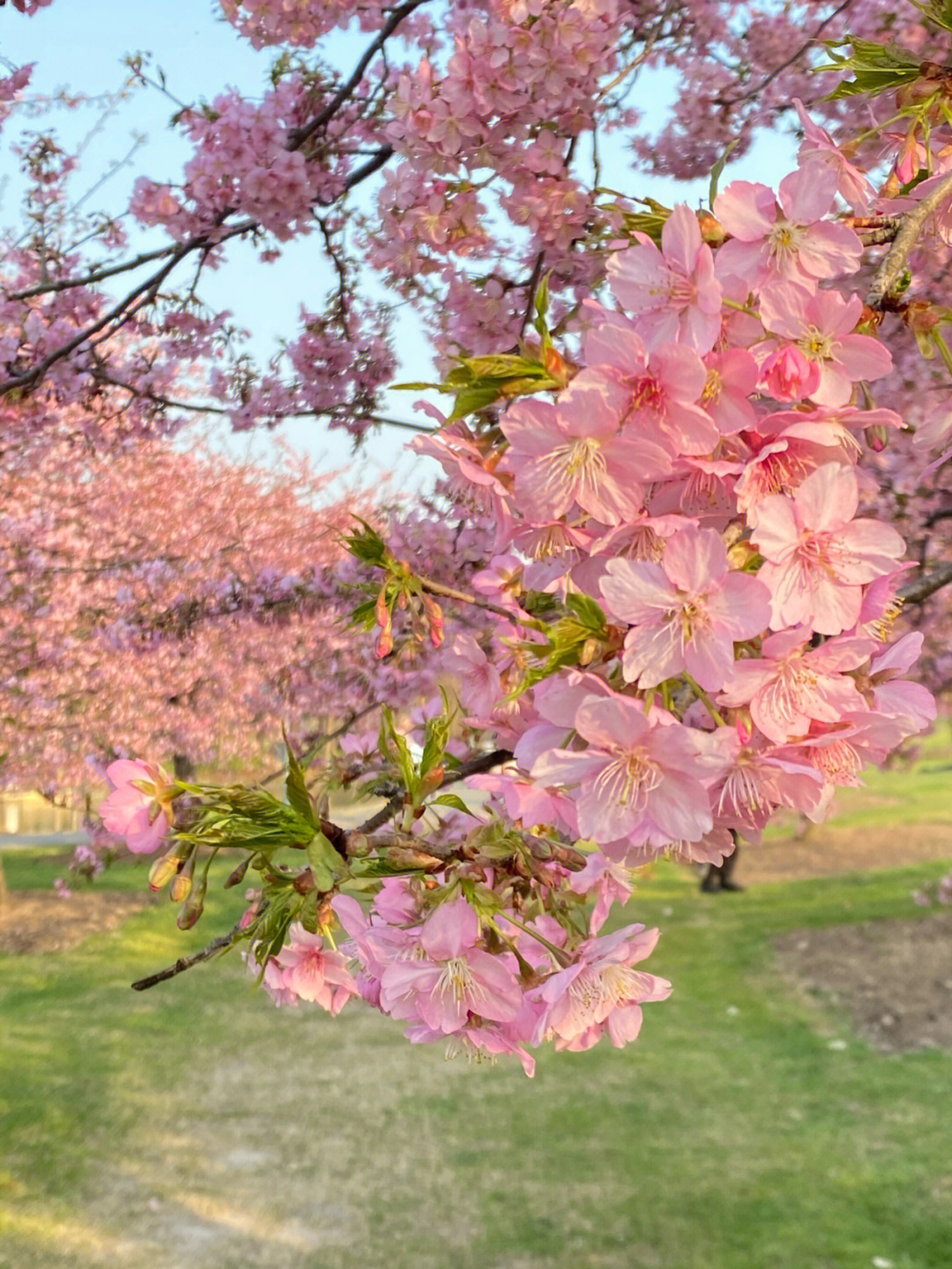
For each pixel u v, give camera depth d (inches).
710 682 36.2
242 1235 234.5
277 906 48.6
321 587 276.7
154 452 537.0
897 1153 267.9
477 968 46.9
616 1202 248.7
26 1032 376.8
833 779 38.0
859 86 51.2
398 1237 233.5
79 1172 265.3
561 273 162.6
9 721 520.1
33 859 722.2
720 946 485.4
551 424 37.3
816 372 38.0
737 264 41.1
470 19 153.8
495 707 55.0
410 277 172.4
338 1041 369.7
